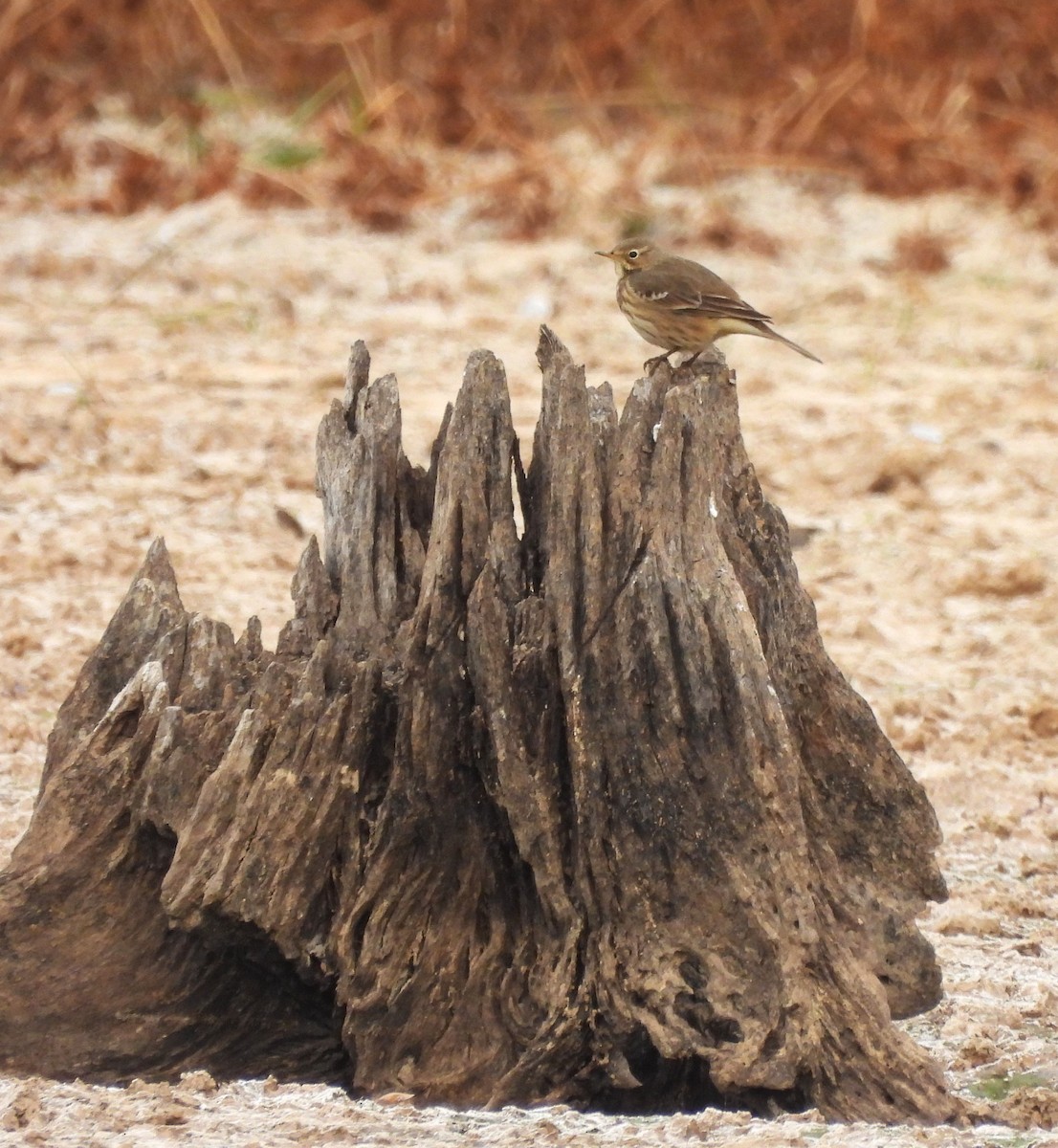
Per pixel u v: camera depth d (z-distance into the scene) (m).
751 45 37.31
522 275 29.06
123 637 10.15
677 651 9.24
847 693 9.95
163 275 28.47
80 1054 9.36
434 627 9.34
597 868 9.23
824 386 24.61
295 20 37.62
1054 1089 9.44
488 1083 9.19
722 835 9.16
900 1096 8.99
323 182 32.38
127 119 35.78
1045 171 33.72
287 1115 8.69
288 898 9.21
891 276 30.03
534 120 35.69
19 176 33.00
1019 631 17.62
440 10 37.06
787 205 33.56
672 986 9.07
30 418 21.58
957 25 37.16
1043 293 29.42
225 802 9.20
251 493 19.92
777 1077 8.81
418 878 9.37
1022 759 14.99
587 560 9.32
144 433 21.47
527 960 9.37
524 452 20.59
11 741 14.37
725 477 9.81
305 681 9.27
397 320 26.70
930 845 9.95
